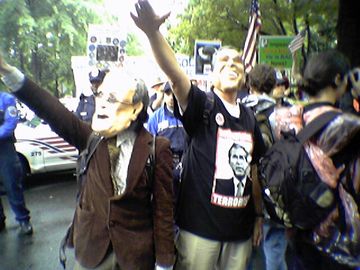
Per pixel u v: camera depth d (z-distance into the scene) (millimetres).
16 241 4996
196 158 2502
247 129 2557
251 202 2645
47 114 2195
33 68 24500
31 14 23500
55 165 7742
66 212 6211
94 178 2189
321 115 1969
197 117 2453
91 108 5059
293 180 1925
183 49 18344
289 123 2068
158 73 5156
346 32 6855
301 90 2205
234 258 2609
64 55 24734
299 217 1946
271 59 8156
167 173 2225
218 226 2477
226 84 2531
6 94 4852
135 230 2174
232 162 2471
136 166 2137
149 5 1953
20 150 7375
